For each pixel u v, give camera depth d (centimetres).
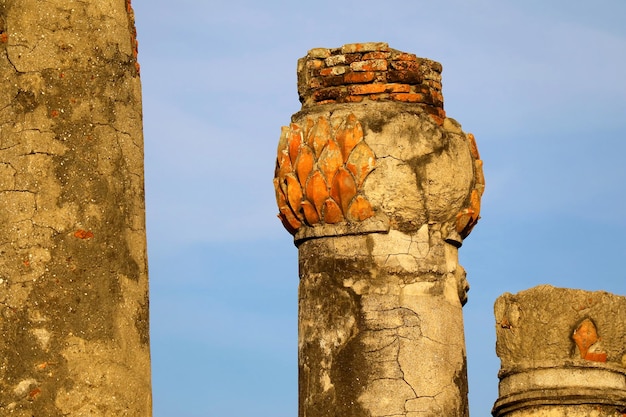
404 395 1491
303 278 1550
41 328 1084
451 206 1550
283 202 1558
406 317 1511
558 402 1579
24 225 1097
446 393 1508
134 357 1116
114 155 1133
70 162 1115
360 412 1491
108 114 1136
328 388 1505
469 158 1577
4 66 1120
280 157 1565
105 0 1155
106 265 1110
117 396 1095
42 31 1130
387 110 1544
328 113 1550
